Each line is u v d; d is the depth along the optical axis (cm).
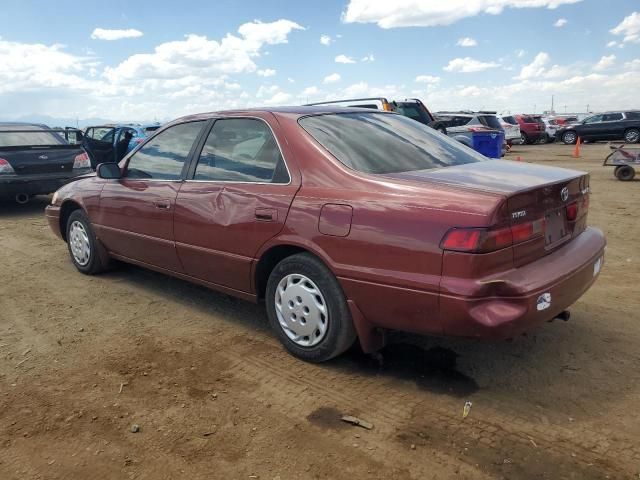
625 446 269
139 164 480
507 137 2622
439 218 287
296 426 291
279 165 365
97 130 1447
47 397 323
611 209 885
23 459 267
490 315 277
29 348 389
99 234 523
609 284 506
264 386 332
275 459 264
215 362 365
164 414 304
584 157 1986
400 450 269
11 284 532
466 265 278
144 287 520
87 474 256
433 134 423
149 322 435
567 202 336
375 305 313
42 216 907
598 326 410
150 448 274
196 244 411
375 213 308
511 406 306
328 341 342
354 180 328
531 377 338
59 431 289
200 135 429
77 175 928
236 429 289
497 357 364
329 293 334
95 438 283
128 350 385
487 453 266
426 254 289
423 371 347
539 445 271
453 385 330
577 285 323
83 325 430
